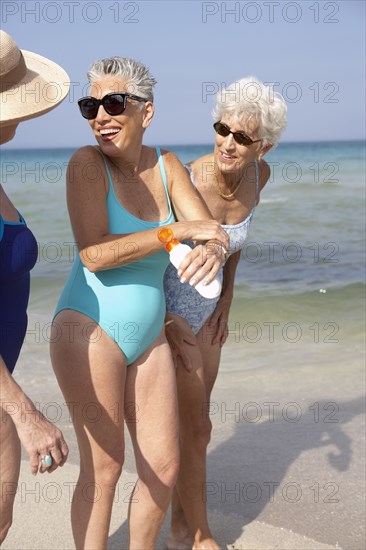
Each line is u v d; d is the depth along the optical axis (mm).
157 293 3836
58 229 18828
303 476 5391
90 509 3727
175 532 4594
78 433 3725
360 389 6984
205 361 4535
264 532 4684
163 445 3789
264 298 10484
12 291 3314
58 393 6906
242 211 4535
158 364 3840
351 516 4824
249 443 5945
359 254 14398
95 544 3748
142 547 3877
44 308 10172
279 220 19641
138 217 3811
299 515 4867
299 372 7480
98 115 3621
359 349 8219
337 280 11672
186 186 3961
